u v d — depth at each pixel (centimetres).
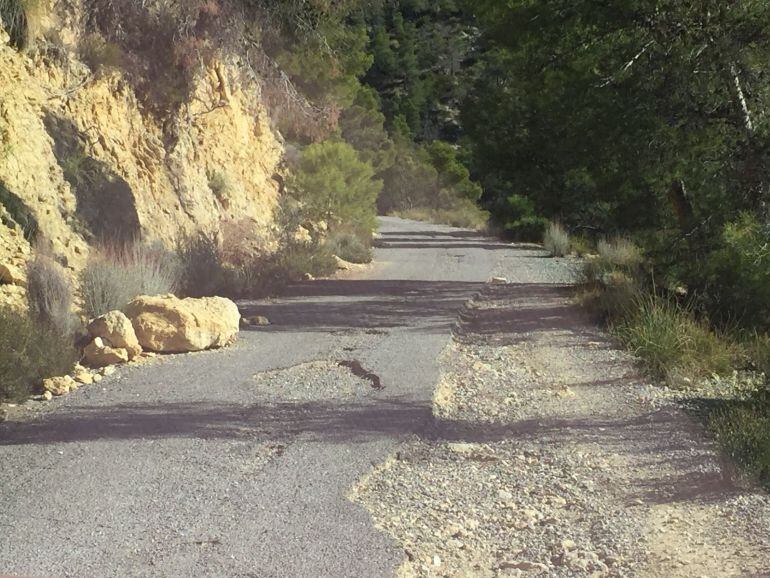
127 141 1986
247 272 1995
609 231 3238
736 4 1499
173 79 2155
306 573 522
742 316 1408
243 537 577
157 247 1820
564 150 2092
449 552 582
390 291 2047
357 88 6412
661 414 958
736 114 1557
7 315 1056
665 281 1678
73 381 1048
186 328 1248
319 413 916
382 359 1202
